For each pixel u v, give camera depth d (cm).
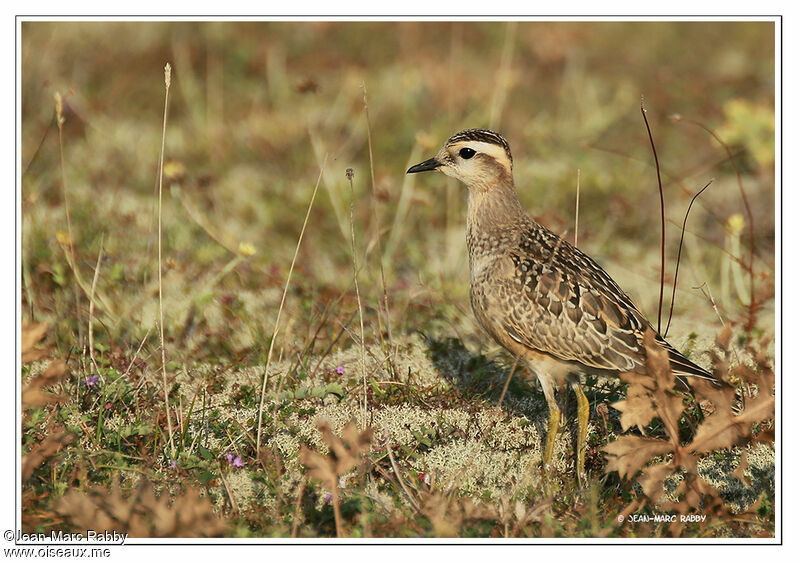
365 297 1278
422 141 1387
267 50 2108
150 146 1762
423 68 2050
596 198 1614
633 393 810
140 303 1203
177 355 1138
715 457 941
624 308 970
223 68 2072
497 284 1007
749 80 2062
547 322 972
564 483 936
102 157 1691
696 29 2383
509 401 1056
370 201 1569
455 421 1000
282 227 1519
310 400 1027
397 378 1069
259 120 1852
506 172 1080
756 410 826
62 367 863
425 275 1354
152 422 959
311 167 1703
